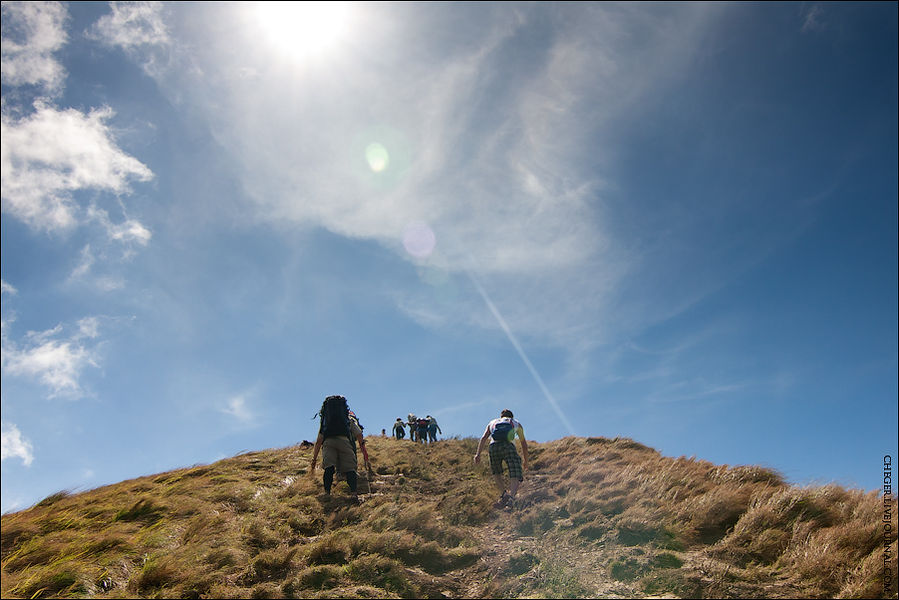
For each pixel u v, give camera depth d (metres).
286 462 11.75
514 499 7.82
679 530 6.25
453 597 5.26
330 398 9.36
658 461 9.66
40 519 8.51
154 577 5.54
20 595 5.35
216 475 10.80
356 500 8.35
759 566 5.36
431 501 8.44
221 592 5.20
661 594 4.88
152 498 8.62
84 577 5.61
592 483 8.64
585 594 4.95
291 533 6.99
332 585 5.36
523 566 5.72
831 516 5.98
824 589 4.78
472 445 14.59
